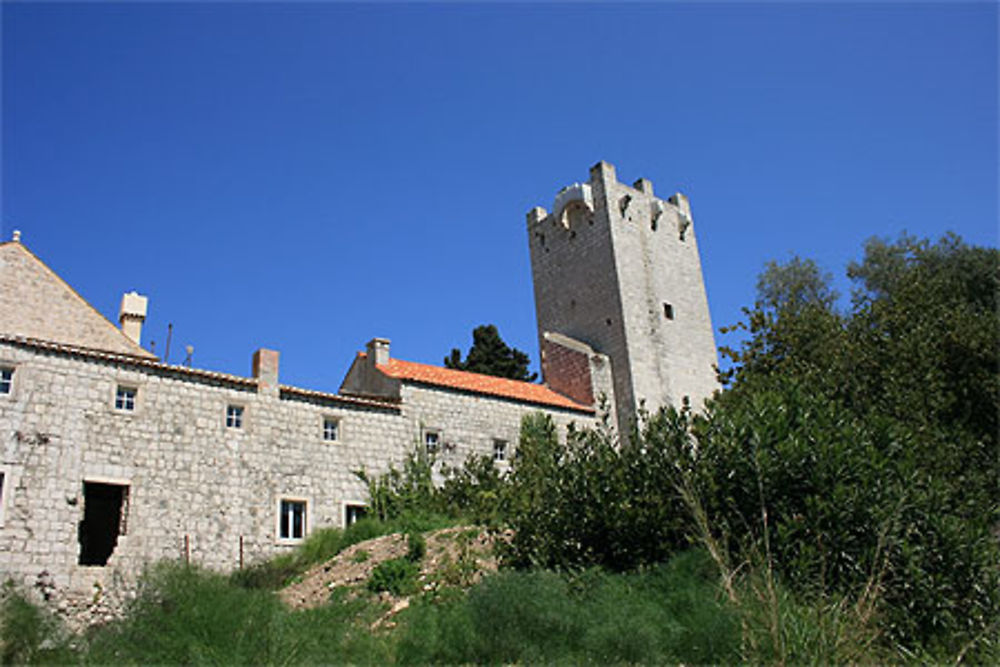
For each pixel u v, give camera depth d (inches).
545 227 1989.4
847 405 859.4
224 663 549.0
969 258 1424.7
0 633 602.5
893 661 526.0
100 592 942.4
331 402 1250.0
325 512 1175.6
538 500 708.7
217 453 1101.7
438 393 1391.5
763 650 491.2
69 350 1019.3
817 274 1888.5
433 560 869.2
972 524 610.9
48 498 948.6
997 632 546.6
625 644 515.5
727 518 621.3
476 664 538.3
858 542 579.8
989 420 890.7
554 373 1748.3
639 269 1824.6
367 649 573.6
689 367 1822.1
